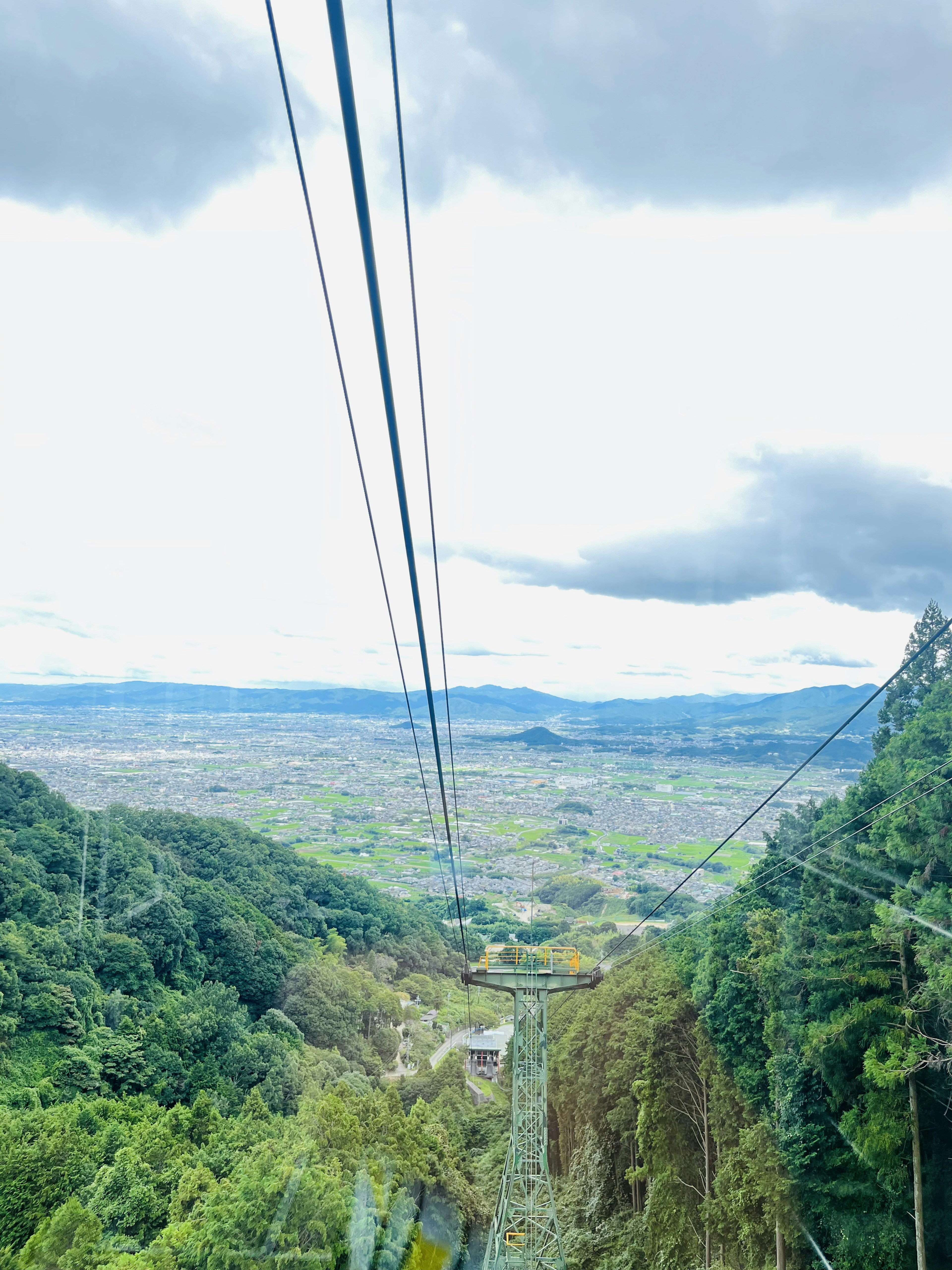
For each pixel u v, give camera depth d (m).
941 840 29.64
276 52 5.55
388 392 5.76
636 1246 36.81
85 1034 37.28
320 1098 45.69
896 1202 25.64
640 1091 39.59
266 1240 35.31
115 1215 32.62
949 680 35.34
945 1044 25.34
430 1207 45.12
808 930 34.56
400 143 5.80
